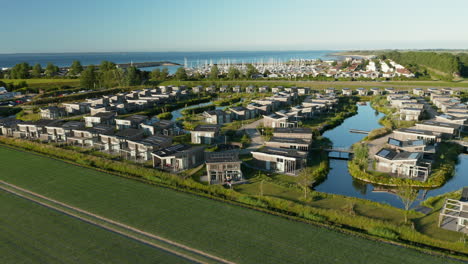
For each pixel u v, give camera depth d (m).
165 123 90.69
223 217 42.53
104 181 55.31
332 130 95.44
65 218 42.47
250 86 175.00
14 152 72.75
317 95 141.12
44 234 38.62
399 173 58.56
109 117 102.12
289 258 33.53
